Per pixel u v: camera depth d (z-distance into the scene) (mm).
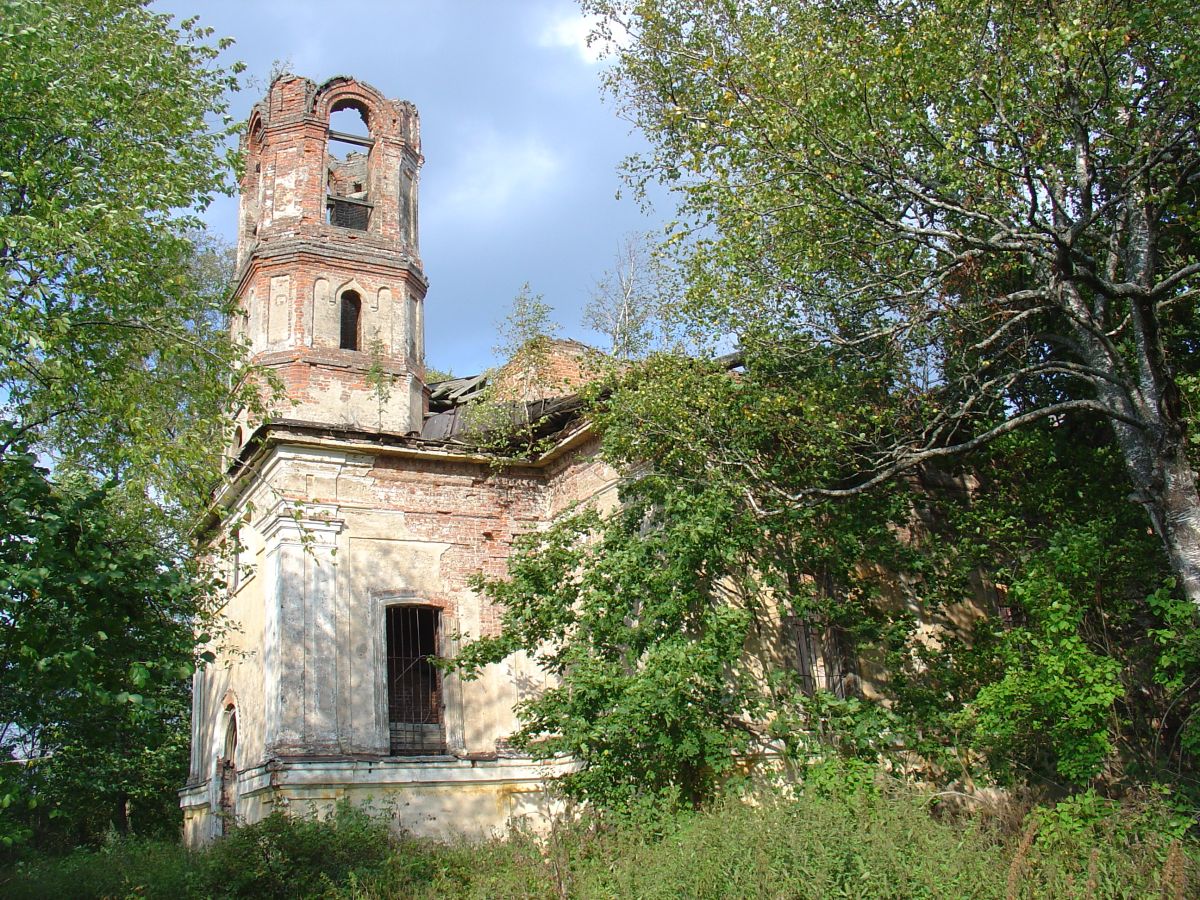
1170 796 11727
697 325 14516
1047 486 14969
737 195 12867
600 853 11664
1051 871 9242
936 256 13844
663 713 13805
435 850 14812
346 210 25516
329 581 18328
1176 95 11398
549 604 15227
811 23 13219
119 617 10172
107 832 24344
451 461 19953
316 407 21219
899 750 14789
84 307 12820
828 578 16422
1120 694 11789
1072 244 11531
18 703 12602
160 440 13047
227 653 20516
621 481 16422
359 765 17344
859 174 12250
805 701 14039
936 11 12086
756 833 9727
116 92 13031
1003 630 14234
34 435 12297
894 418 14297
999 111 11555
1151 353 11844
